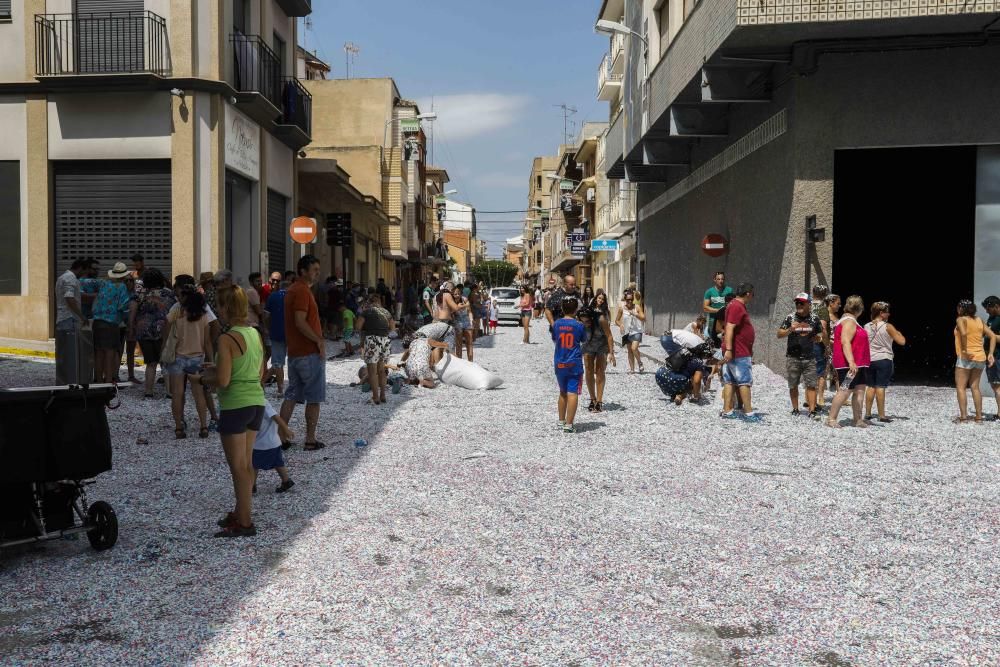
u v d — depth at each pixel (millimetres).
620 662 3736
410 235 50062
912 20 12758
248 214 20500
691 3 19250
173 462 7879
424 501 6488
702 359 12148
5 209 17953
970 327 10445
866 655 3816
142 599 4465
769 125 15703
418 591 4586
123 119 17719
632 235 35625
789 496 6707
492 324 30172
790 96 14609
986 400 12719
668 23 20969
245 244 20406
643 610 4336
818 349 11102
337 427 9867
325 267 30688
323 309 24906
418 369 13891
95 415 5180
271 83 20812
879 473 7570
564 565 5027
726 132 18422
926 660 3766
